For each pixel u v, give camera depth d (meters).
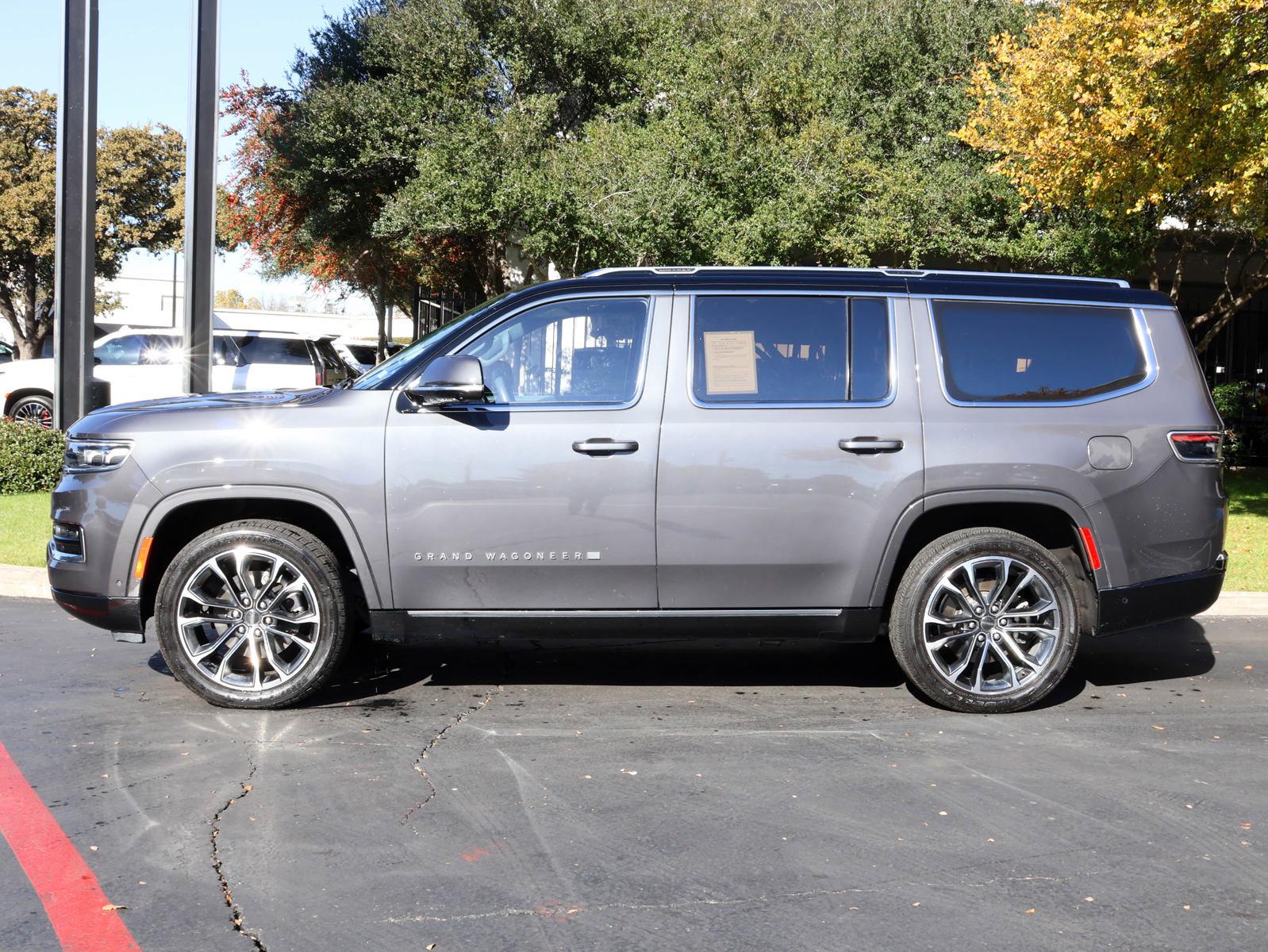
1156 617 5.21
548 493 4.95
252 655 5.05
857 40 15.73
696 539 4.98
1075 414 5.13
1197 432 5.21
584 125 16.11
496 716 5.04
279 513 5.21
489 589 5.01
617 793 4.08
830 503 5.00
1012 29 15.41
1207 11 9.03
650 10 16.77
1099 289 5.33
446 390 4.73
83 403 13.06
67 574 5.08
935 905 3.19
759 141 14.57
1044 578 5.11
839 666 6.06
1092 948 2.94
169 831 3.69
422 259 21.25
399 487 4.94
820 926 3.06
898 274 5.26
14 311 39.84
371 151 16.31
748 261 14.23
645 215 13.84
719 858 3.50
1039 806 3.97
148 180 39.50
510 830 3.72
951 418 5.07
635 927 3.04
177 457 4.96
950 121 15.13
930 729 4.90
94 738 4.66
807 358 5.11
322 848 3.56
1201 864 3.49
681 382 5.03
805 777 4.27
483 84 15.93
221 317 65.38
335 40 17.61
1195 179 11.55
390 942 2.96
